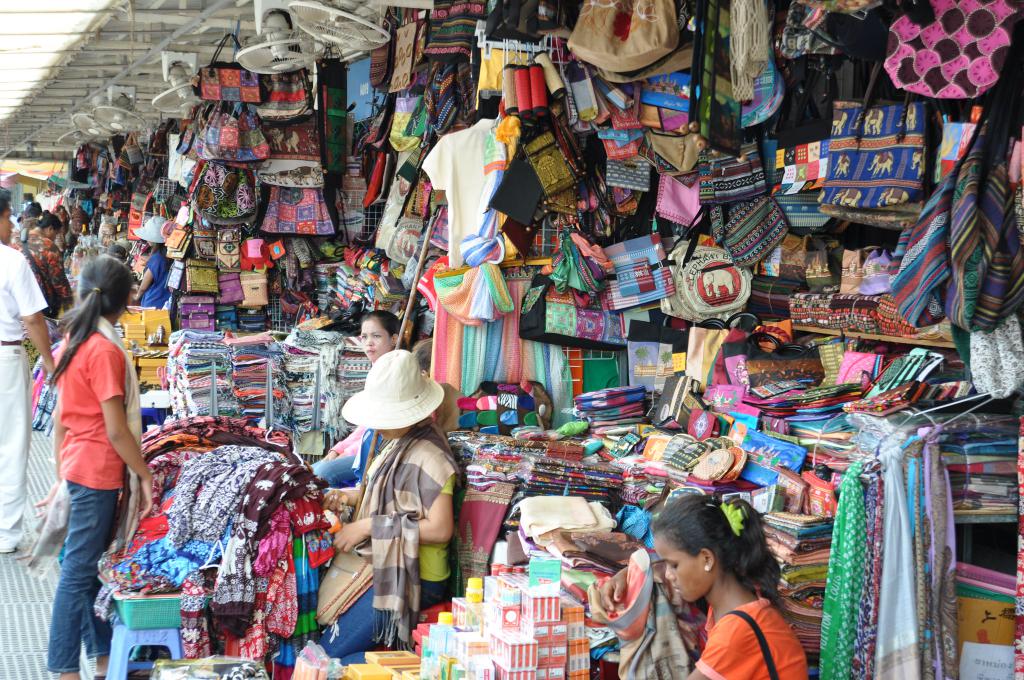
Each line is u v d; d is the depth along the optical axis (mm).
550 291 5477
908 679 3230
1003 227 3256
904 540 3264
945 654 3320
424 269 6594
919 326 3588
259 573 3670
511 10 4828
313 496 3871
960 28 3314
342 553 4008
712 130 3307
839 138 4289
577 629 3125
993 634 3385
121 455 3846
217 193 8305
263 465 3822
